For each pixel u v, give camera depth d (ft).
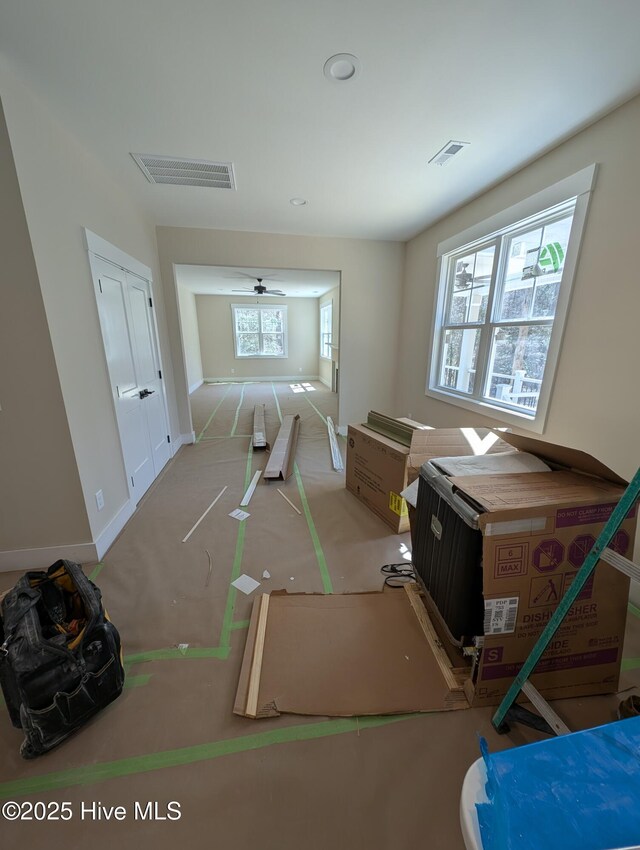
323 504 9.05
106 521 7.21
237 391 26.63
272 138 6.66
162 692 4.26
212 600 5.73
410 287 13.48
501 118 6.04
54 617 4.21
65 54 4.61
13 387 5.62
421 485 5.15
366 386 14.92
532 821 1.55
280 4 4.00
